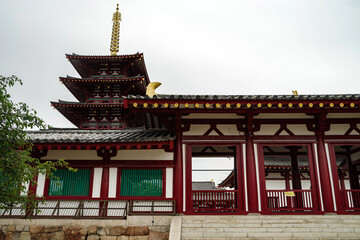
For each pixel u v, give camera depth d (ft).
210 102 41.60
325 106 42.55
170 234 35.68
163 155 46.60
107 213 44.21
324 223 40.65
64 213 44.09
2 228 40.86
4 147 26.48
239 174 45.83
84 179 46.47
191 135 47.42
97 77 114.83
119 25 123.24
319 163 46.39
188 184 45.32
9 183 27.63
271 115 48.21
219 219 41.65
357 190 45.47
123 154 46.96
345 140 47.26
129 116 110.22
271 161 92.43
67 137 51.31
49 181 46.16
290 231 38.52
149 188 45.57
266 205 44.45
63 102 104.12
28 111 27.20
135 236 40.42
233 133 47.60
